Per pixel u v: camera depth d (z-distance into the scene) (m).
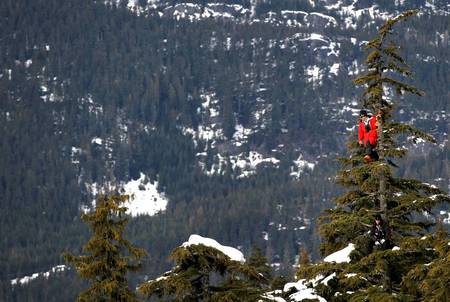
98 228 63.75
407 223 66.56
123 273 63.59
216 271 59.22
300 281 65.56
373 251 65.62
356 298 61.28
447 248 53.84
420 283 55.00
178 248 58.16
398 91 67.00
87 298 62.19
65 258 63.28
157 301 60.53
